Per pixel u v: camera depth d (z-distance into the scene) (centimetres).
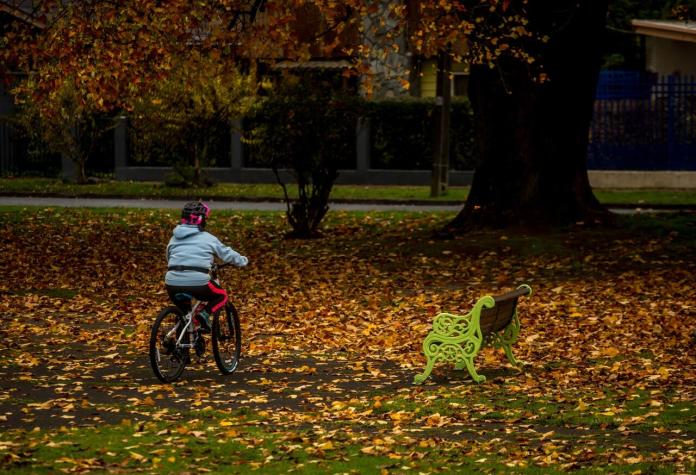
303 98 2538
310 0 2186
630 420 1008
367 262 2206
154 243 2505
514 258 2183
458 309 1706
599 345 1410
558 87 2358
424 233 2528
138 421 1018
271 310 1733
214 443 920
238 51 2266
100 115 4150
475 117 2434
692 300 1739
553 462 856
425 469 837
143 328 1555
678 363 1288
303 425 1009
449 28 2108
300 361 1345
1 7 2573
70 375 1238
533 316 1627
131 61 2045
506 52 2303
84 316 1684
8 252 2362
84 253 2353
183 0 2044
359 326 1585
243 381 1224
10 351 1393
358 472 828
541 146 2370
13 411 1058
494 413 1051
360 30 2186
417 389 1179
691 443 918
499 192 2397
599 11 2336
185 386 1191
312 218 2556
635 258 2120
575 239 2278
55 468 815
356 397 1142
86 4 2111
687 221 2405
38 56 2120
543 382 1205
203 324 1235
